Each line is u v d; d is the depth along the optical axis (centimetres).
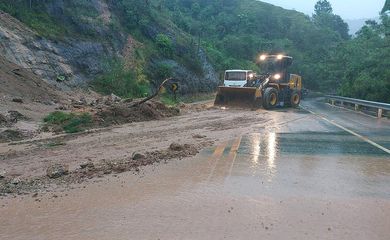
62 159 849
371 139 1154
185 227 476
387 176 722
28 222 495
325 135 1228
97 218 506
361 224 489
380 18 4203
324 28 10119
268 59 2525
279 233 460
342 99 2769
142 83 3209
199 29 7131
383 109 1933
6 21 2355
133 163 798
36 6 2817
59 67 2509
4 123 1250
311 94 5547
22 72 2055
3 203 566
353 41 4853
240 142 1074
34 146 1001
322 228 476
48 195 602
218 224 486
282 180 689
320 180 691
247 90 2272
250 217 511
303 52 8606
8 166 788
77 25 3044
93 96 2530
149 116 1642
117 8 3850
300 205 559
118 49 3331
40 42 2492
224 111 2056
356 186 657
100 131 1270
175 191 619
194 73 4347
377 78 3031
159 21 4475
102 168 755
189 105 2525
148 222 492
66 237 449
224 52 6825
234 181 677
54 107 1731
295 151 953
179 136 1173
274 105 2334
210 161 830
